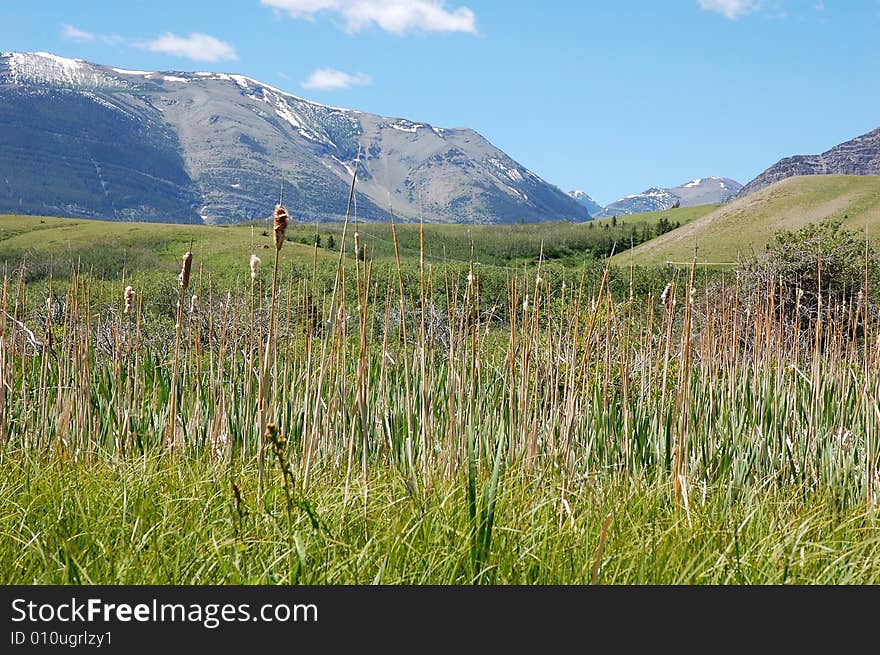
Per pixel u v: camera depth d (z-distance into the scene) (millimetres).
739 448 6777
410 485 5453
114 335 8203
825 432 7426
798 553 5133
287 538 4820
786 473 7145
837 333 8906
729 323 8812
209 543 4695
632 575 4676
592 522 5316
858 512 6129
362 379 6141
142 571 4527
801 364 9445
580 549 4883
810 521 5570
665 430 6941
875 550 5082
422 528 4977
